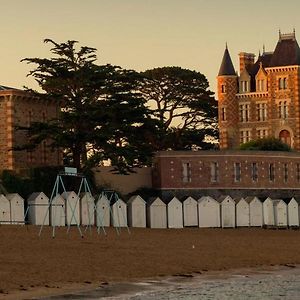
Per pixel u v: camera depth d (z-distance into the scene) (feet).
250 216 424.05
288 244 319.68
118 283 213.87
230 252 282.15
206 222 411.75
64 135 401.90
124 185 450.71
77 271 228.02
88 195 368.07
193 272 235.40
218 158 463.83
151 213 399.65
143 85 599.98
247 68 641.81
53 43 419.13
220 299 193.26
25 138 421.59
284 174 489.67
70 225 344.90
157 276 226.58
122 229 363.56
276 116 622.13
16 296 192.65
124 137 417.28
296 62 616.80
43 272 223.71
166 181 452.35
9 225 343.67
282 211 437.17
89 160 406.21
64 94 421.18
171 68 599.98
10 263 235.40
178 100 606.96
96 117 406.21
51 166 417.90
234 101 632.79
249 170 473.26
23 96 418.51
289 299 193.36
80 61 420.36
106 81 417.90
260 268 247.70
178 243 304.91
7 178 398.21
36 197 364.79
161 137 527.81
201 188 458.91
